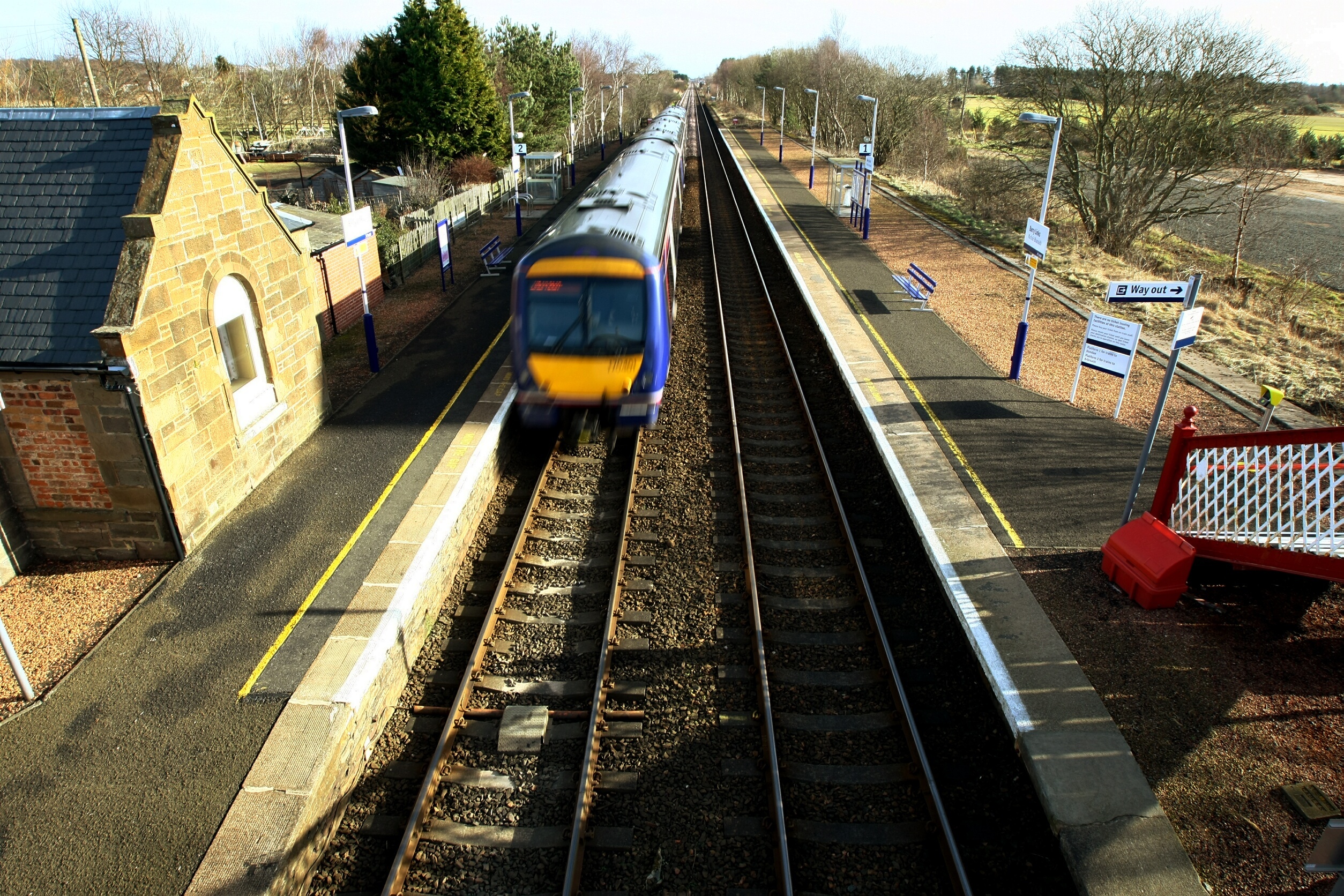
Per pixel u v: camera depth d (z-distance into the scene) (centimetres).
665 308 1207
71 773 636
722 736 705
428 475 1066
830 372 1539
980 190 3053
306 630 779
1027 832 613
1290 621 784
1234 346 1603
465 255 2458
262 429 1055
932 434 1195
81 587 863
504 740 701
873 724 717
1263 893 542
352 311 1727
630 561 939
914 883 580
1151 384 1379
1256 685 709
